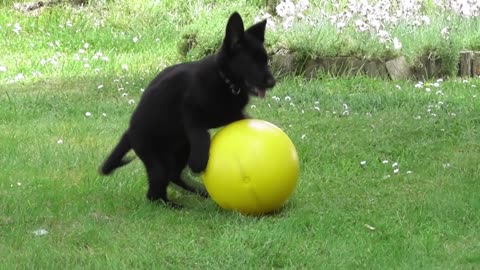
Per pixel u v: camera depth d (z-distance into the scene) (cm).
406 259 616
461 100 1152
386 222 691
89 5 1902
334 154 909
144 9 1870
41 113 1127
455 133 991
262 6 1817
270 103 1151
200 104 693
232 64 689
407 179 825
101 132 1022
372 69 1327
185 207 741
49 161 885
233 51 690
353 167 870
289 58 1321
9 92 1238
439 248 638
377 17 1420
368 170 863
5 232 668
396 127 1013
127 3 1898
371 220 700
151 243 644
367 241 654
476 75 1384
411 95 1176
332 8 1577
